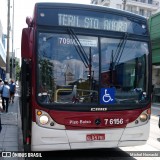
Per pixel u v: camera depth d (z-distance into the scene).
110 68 6.25
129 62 6.44
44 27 6.00
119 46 6.39
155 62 26.78
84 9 6.27
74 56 6.07
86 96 6.04
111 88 6.20
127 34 6.50
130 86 6.40
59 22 6.09
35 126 5.85
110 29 6.40
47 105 5.83
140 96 6.47
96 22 6.31
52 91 5.91
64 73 5.99
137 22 6.69
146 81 6.58
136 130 6.37
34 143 5.86
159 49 26.02
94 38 6.23
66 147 5.90
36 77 5.87
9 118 13.43
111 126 6.14
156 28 26.56
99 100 6.09
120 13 6.53
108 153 7.54
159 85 28.36
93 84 6.10
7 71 24.30
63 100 5.93
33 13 6.18
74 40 6.11
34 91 5.88
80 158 7.05
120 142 6.24
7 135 9.48
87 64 6.11
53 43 6.00
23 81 7.40
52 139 5.85
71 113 5.90
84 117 5.96
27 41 5.88
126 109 6.28
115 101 6.21
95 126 6.03
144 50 6.64
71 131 5.90
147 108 6.52
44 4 6.08
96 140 6.04
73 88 5.99
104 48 6.27
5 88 15.65
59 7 6.13
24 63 7.06
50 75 5.93
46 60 5.94
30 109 6.16
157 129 11.78
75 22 6.18
